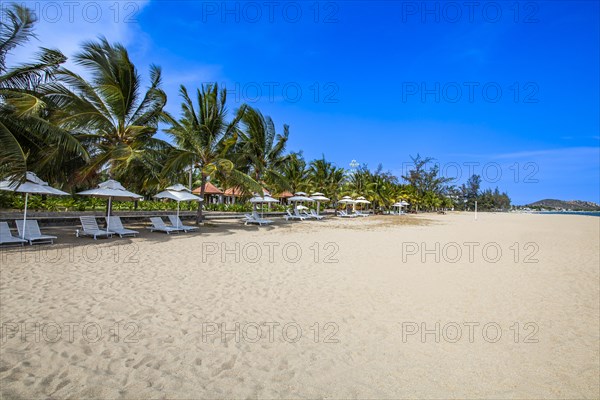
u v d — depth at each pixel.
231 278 6.93
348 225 23.20
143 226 15.98
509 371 3.60
